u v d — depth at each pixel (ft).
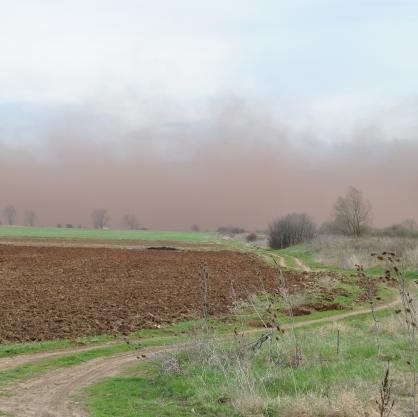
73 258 182.50
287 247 302.66
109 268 150.30
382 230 279.08
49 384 43.50
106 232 499.92
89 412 35.06
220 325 73.46
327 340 55.21
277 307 88.48
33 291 99.25
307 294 103.30
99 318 75.66
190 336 54.44
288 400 34.42
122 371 48.44
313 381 38.86
